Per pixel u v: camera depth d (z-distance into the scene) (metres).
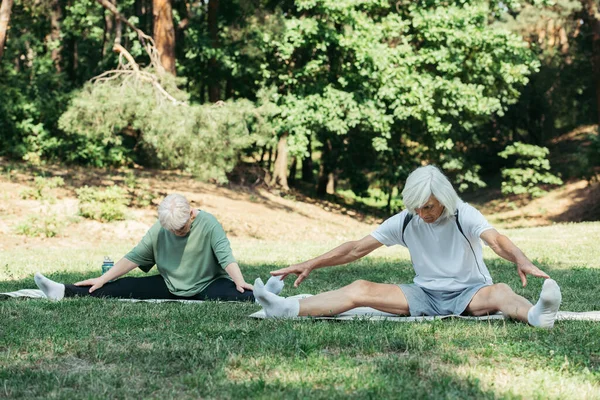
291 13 28.41
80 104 19.20
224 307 6.21
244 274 9.71
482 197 43.09
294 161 37.84
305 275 5.70
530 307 5.27
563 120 47.91
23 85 26.19
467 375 3.90
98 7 30.47
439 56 26.56
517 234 17.09
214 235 6.86
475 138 42.25
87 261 11.64
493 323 5.34
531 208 37.81
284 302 5.57
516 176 33.91
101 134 22.06
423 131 30.89
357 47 25.47
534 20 34.56
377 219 30.86
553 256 12.23
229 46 26.28
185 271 6.85
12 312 5.90
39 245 16.16
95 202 19.41
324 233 22.84
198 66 28.58
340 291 5.68
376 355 4.42
